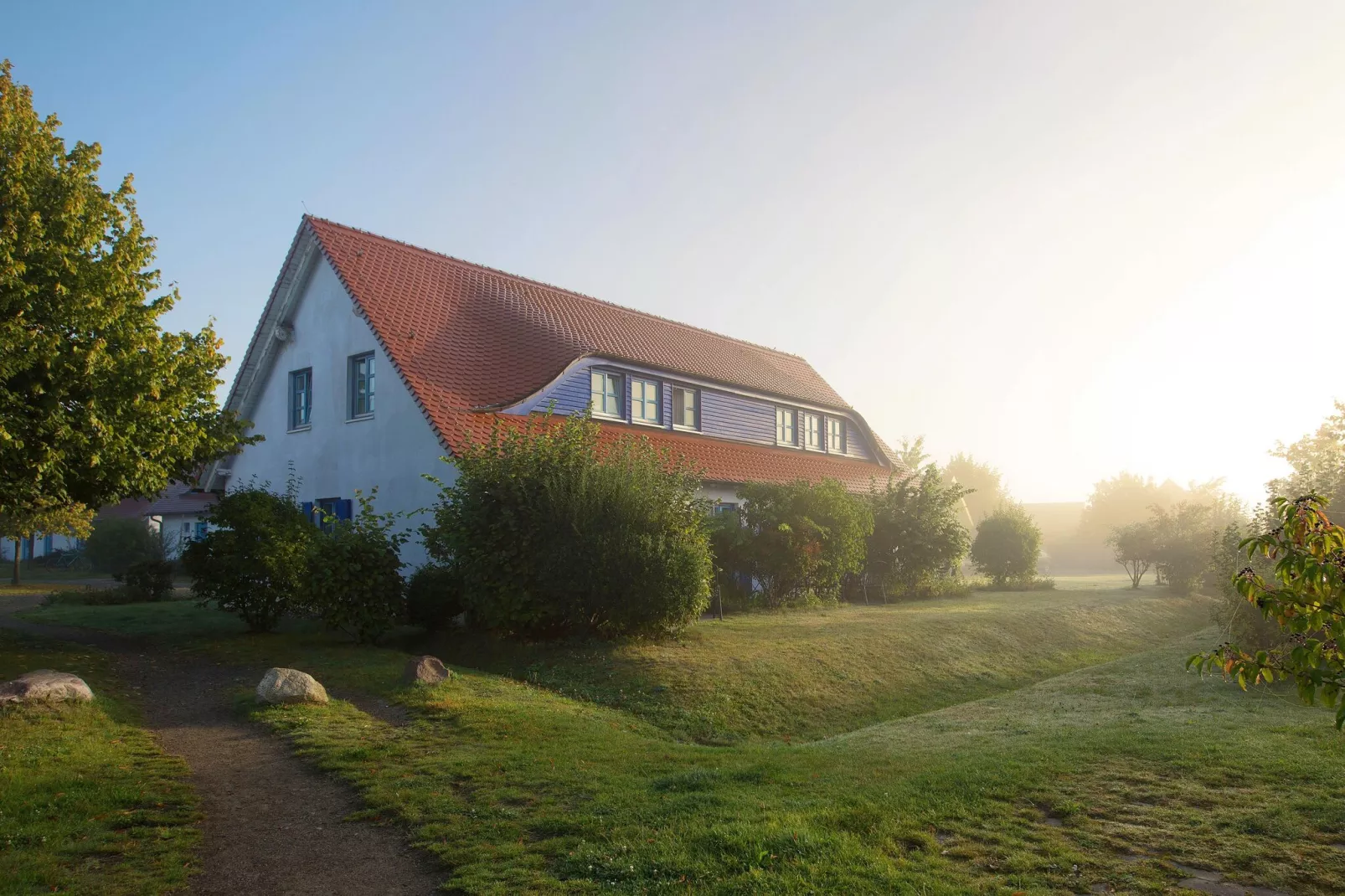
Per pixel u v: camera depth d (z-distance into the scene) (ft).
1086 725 32.32
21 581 108.06
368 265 75.20
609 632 49.21
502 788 24.04
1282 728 29.43
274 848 20.26
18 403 34.42
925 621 62.80
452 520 50.08
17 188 37.22
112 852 19.69
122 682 38.37
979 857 18.57
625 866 18.06
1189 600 90.79
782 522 69.97
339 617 47.39
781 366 113.70
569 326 82.79
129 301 41.14
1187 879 17.29
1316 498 15.80
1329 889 16.75
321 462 73.41
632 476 50.29
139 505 132.57
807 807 21.58
